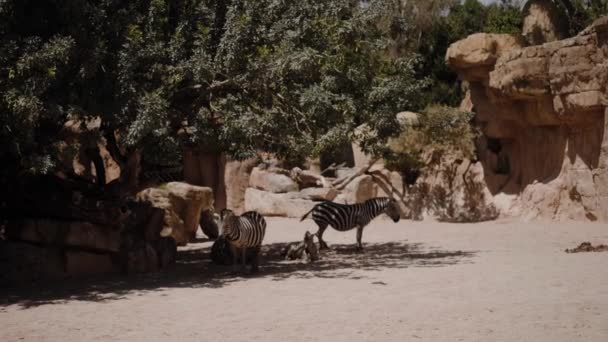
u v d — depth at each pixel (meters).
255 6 13.83
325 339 7.93
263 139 14.73
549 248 17.30
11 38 11.92
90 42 12.48
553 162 26.33
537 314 8.98
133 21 13.17
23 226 13.75
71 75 12.73
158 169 17.95
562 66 23.97
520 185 27.95
